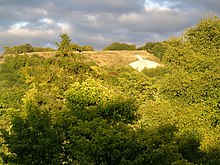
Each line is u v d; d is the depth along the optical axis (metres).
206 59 22.67
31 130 14.40
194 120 20.78
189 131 19.42
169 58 24.44
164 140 13.91
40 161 14.31
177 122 20.62
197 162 18.11
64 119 15.06
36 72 27.42
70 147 14.24
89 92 19.22
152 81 27.98
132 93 26.12
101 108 18.70
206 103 21.56
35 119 14.52
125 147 12.82
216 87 21.28
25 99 20.48
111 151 12.78
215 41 23.91
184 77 22.64
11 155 14.51
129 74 27.53
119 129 13.64
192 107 21.86
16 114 14.98
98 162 13.12
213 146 18.97
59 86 23.64
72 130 13.92
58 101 21.45
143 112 21.62
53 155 14.36
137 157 12.67
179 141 17.73
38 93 21.64
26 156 14.22
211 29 23.80
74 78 25.67
